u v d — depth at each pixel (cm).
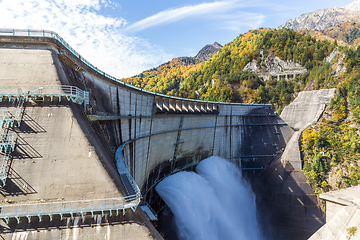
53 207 1945
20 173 2038
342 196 6206
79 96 2420
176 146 6166
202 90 16000
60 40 2761
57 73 2420
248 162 8325
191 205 5300
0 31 2492
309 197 7169
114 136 3428
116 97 3725
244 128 8725
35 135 2186
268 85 13750
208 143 7619
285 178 7556
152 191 5159
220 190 6900
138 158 4347
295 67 13812
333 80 11169
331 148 8181
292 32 15775
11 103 2277
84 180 2088
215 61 18238
